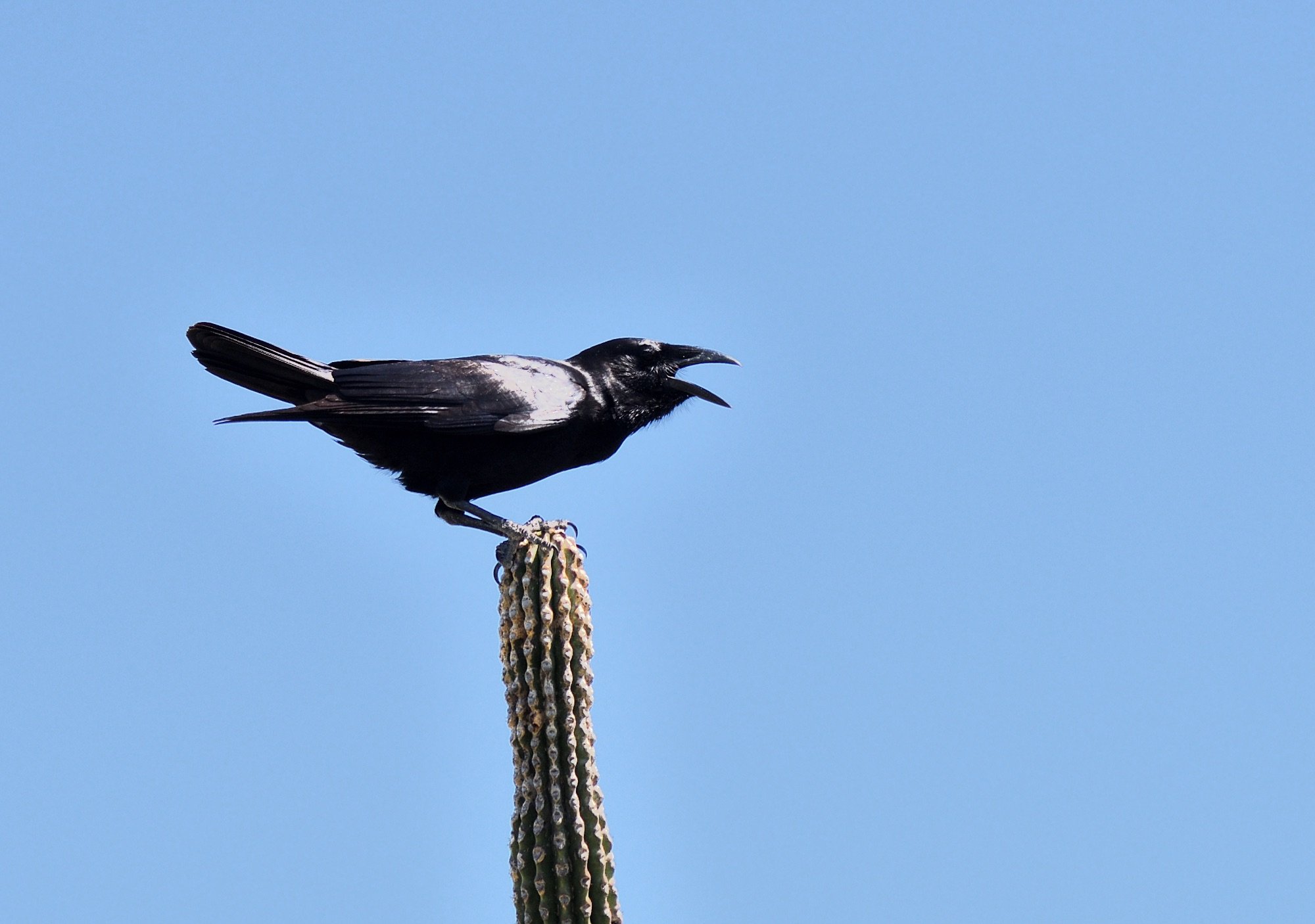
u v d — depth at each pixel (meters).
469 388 14.73
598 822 9.02
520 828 9.11
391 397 14.40
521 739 9.18
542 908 8.91
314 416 14.02
